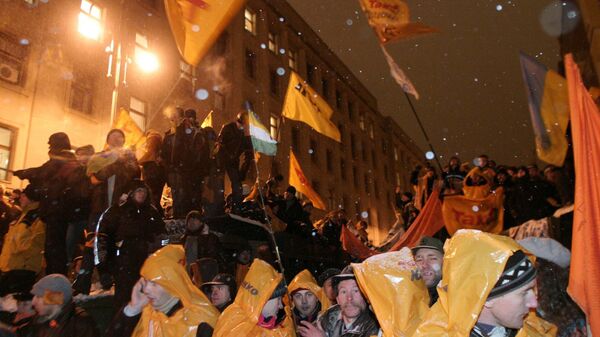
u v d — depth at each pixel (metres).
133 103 16.83
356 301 2.81
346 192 33.47
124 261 4.51
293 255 8.61
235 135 7.43
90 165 5.35
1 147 13.05
